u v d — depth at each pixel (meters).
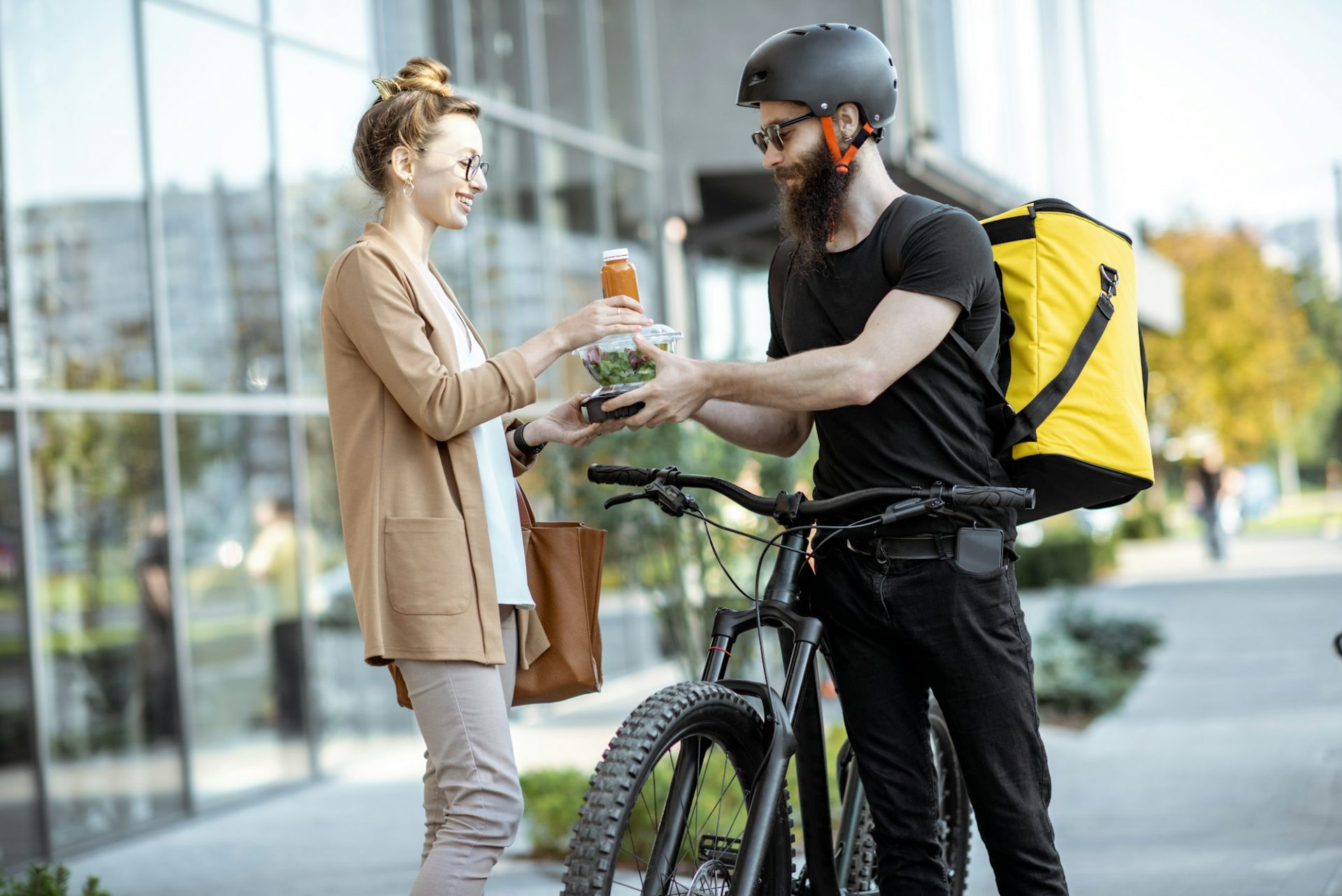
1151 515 53.41
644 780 3.04
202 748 10.26
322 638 11.53
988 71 22.28
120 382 9.80
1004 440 3.46
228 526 10.66
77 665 9.34
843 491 3.52
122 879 8.17
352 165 3.78
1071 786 9.48
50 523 9.22
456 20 13.60
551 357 3.43
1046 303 3.49
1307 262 58.22
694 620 9.02
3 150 9.02
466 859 3.34
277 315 11.28
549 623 3.77
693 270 18.11
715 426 3.86
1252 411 49.03
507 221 14.15
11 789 8.83
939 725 4.23
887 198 3.45
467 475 3.46
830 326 3.49
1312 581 27.83
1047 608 22.81
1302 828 7.57
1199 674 15.46
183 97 10.43
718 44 17.83
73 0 9.58
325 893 7.49
